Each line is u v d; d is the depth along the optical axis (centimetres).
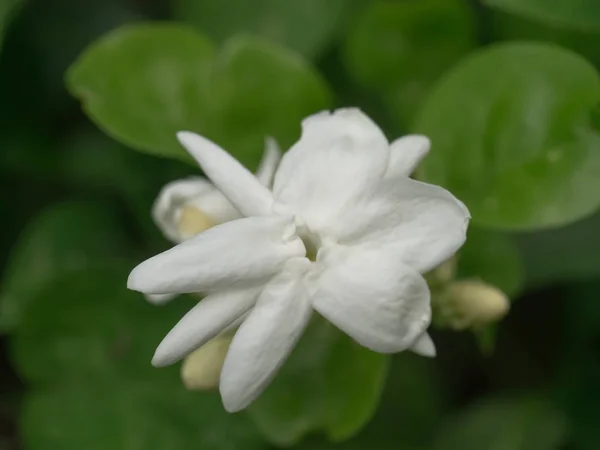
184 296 16
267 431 14
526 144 14
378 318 11
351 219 12
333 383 14
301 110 15
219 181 12
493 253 14
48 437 16
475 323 13
